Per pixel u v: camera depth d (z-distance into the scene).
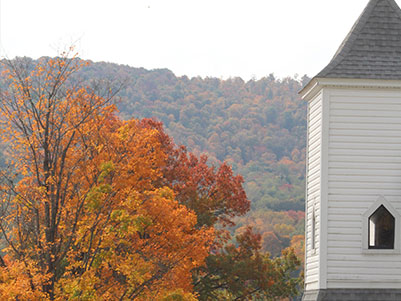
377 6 34.41
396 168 32.12
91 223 32.66
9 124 33.84
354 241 31.78
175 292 33.34
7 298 30.45
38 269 31.27
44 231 33.25
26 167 34.47
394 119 32.25
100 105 34.97
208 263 59.19
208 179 63.16
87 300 30.52
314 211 33.28
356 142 32.25
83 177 34.94
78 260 34.16
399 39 33.66
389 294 31.33
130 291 33.41
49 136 33.91
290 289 63.28
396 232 31.70
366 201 32.00
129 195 32.84
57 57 34.72
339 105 32.34
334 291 31.38
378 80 32.03
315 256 32.78
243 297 60.16
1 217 33.41
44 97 34.34
